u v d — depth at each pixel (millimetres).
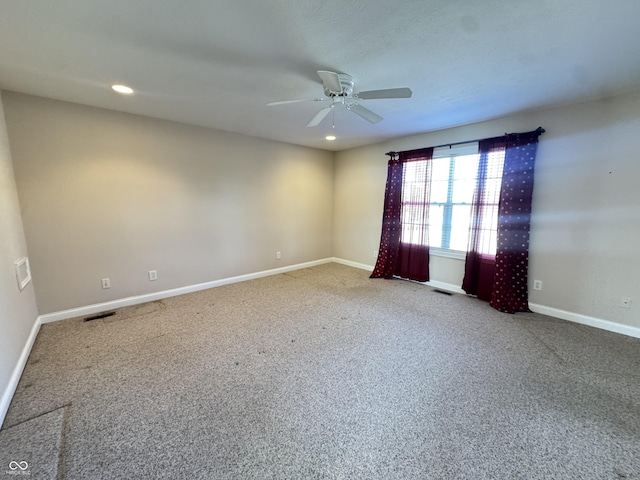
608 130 2717
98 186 3119
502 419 1703
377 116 2510
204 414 1736
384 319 3111
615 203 2727
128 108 3076
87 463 1409
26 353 2307
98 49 1869
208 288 4145
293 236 5184
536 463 1422
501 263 3375
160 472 1366
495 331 2820
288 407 1801
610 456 1457
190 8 1455
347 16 1521
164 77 2291
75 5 1426
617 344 2555
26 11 1469
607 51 1877
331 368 2213
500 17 1530
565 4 1422
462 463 1422
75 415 1716
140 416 1714
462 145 3768
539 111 3105
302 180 5199
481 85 2434
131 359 2312
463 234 3953
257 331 2818
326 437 1578
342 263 5738
